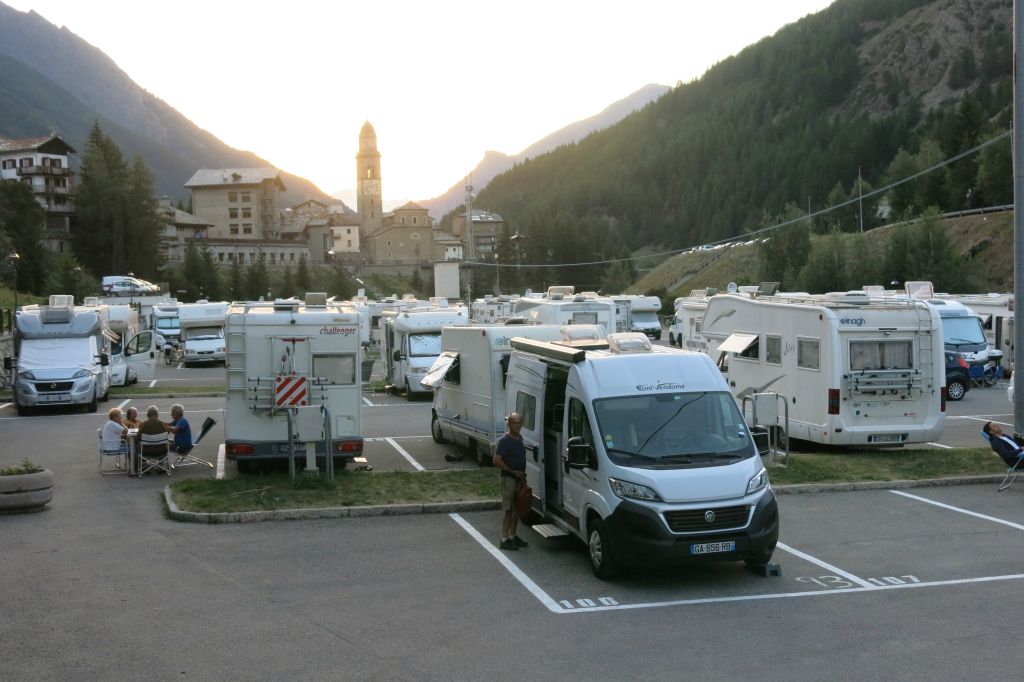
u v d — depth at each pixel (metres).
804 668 7.63
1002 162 87.19
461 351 19.28
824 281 69.25
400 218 164.88
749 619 8.95
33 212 96.69
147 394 33.00
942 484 15.54
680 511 9.80
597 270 162.00
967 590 9.84
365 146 181.50
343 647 8.24
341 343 16.64
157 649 8.20
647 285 126.25
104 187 113.00
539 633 8.60
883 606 9.32
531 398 13.07
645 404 10.95
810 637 8.41
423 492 14.88
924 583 10.11
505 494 11.77
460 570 10.86
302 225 169.75
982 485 15.62
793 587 10.02
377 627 8.80
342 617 9.11
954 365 29.23
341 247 175.75
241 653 8.09
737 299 21.08
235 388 16.38
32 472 14.11
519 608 9.38
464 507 14.09
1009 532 12.38
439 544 12.10
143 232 115.88
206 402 31.14
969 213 81.25
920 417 18.14
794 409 18.88
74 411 28.62
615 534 10.02
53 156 122.94
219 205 161.88
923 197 99.81
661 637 8.45
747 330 20.64
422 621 8.98
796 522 13.05
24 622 8.95
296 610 9.34
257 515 13.44
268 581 10.40
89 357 28.28
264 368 16.38
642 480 9.98
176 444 18.03
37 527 13.07
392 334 33.66
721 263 112.00
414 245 165.75
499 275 156.75
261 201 163.00
